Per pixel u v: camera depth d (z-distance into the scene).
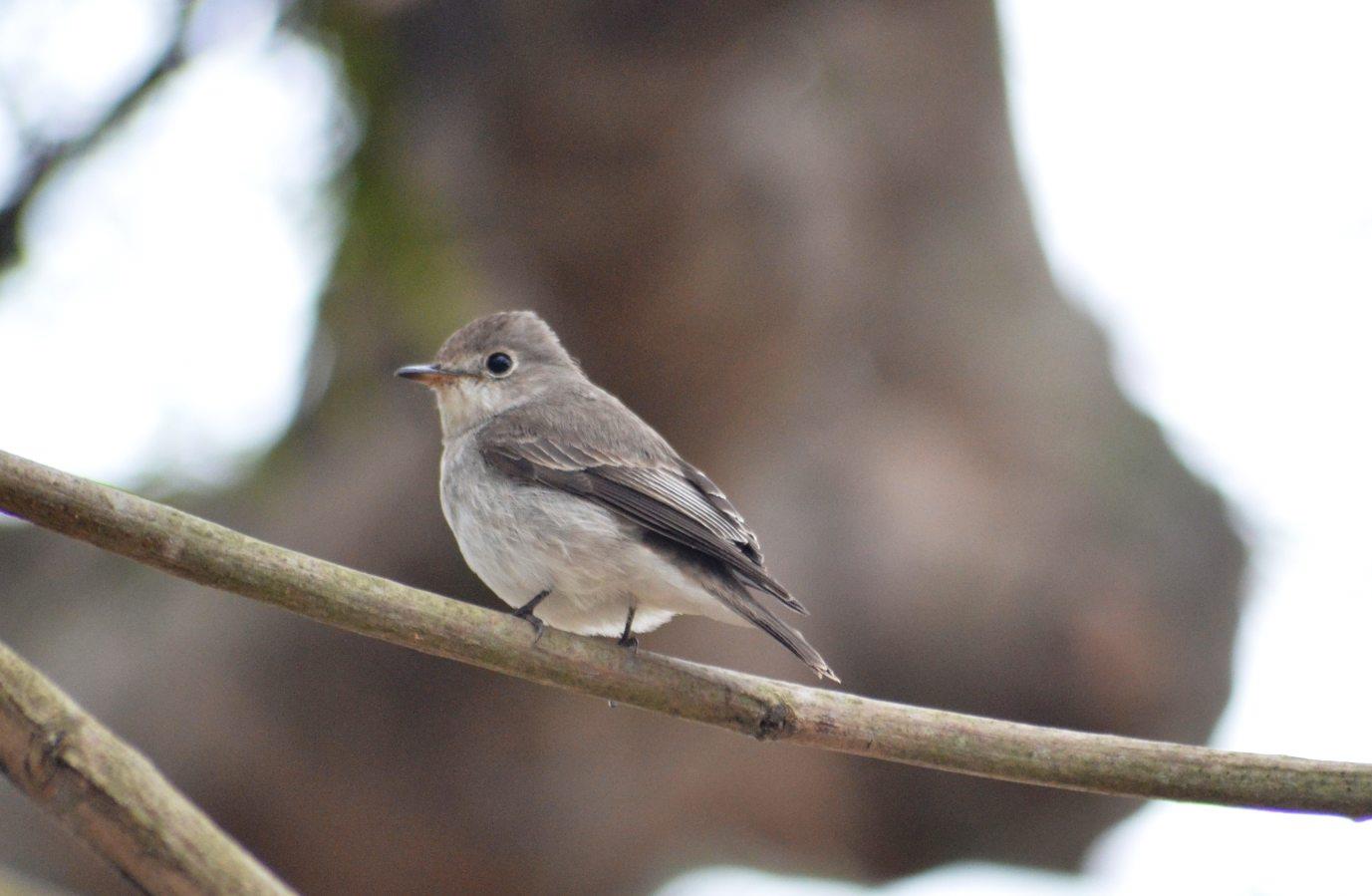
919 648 14.87
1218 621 15.33
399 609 5.98
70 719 5.91
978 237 16.97
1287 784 5.93
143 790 5.91
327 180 9.95
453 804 13.10
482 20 11.44
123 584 13.48
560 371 9.24
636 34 11.84
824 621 14.90
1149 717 15.09
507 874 13.35
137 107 9.70
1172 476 15.98
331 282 10.23
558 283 12.98
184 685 12.79
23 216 9.73
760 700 6.30
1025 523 15.42
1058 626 14.90
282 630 12.88
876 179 16.11
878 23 15.60
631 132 12.12
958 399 16.30
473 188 11.92
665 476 8.07
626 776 13.61
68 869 12.08
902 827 15.02
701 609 7.62
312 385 12.30
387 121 9.94
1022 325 16.80
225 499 12.64
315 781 12.88
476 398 9.08
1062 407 16.42
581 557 7.69
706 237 12.93
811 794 14.60
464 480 8.20
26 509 5.39
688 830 14.45
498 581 8.02
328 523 12.88
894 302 16.47
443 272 10.27
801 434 15.44
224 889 5.89
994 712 15.02
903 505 15.35
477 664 6.18
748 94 12.84
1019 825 15.00
